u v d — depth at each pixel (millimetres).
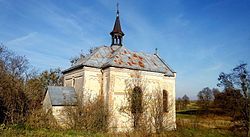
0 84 21516
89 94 23500
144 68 24625
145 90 23734
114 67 23344
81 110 19906
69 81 27031
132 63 24812
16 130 16344
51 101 22000
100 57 25984
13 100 21484
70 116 19875
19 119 20031
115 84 23109
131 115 22500
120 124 22406
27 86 24719
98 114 20484
